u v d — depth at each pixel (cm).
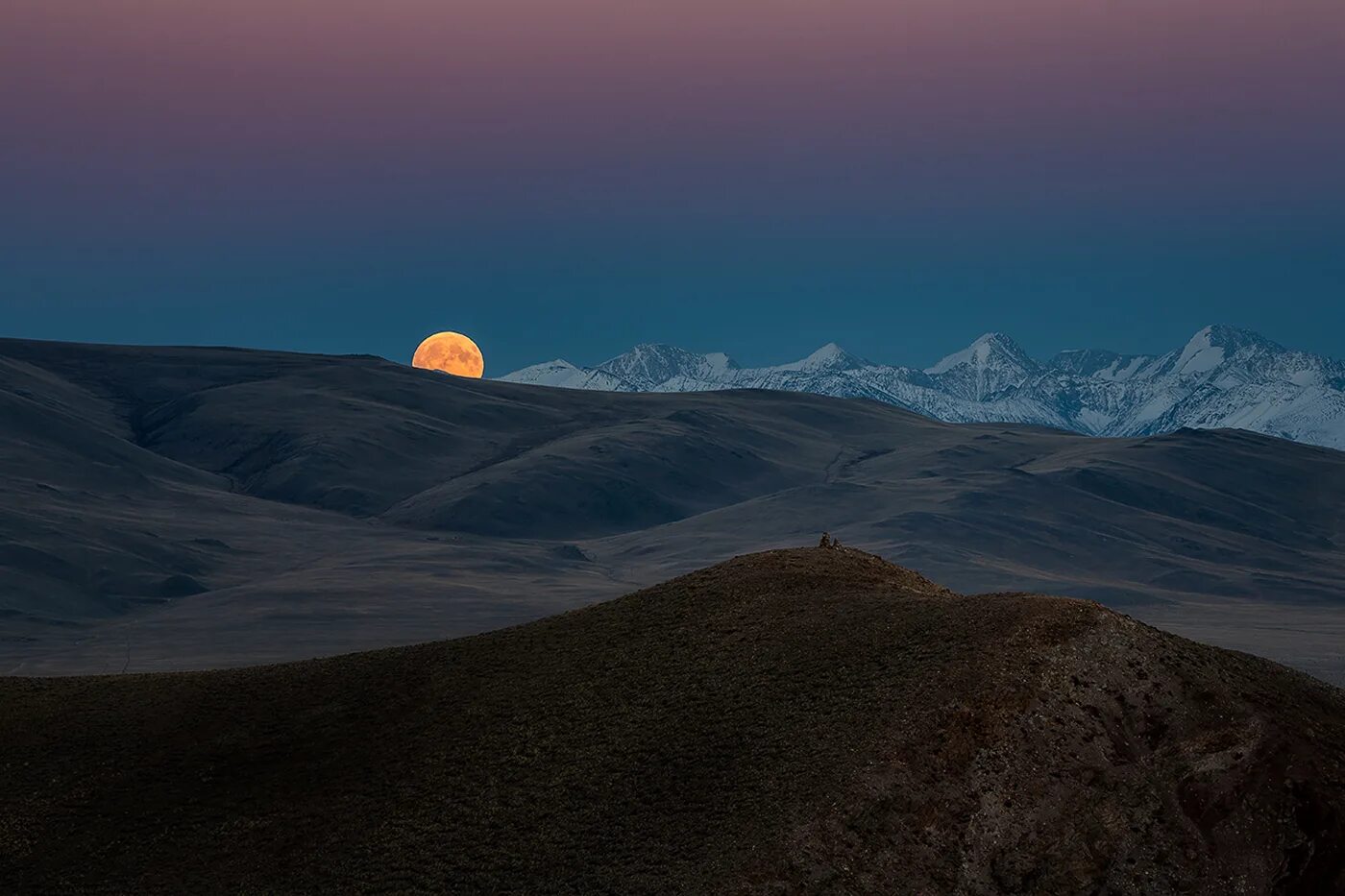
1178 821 15088
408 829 17362
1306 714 16638
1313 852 14925
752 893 14100
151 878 17512
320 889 16438
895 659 17438
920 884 14350
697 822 15562
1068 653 16600
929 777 15262
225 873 17338
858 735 15938
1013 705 15938
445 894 15675
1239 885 14662
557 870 15538
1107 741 15762
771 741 16600
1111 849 14850
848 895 14162
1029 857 14738
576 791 17088
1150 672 16525
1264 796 15300
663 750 17325
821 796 15138
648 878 14812
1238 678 17050
